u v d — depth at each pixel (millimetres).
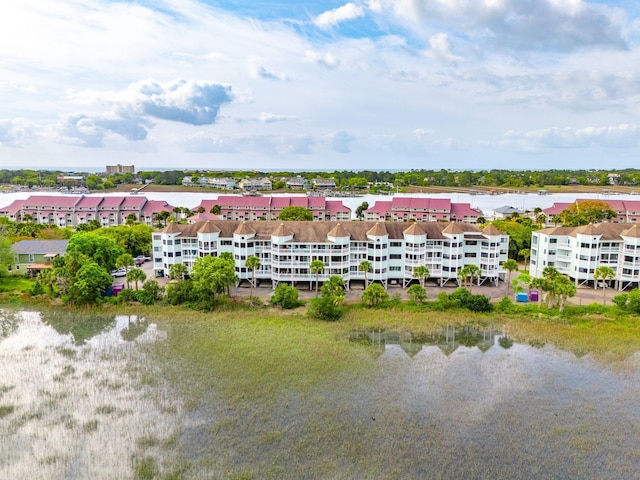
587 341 64438
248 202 183125
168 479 36188
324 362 57250
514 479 36625
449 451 40000
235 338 64562
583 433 42781
